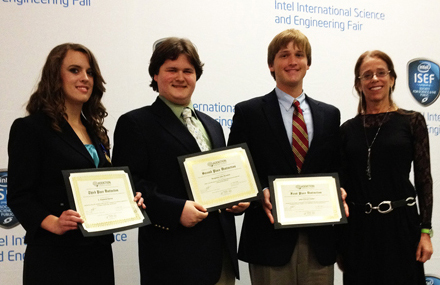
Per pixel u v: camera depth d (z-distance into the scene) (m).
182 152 1.88
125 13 2.66
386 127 2.22
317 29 3.00
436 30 3.19
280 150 2.06
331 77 3.01
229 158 1.91
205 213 1.78
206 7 2.79
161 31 2.71
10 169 1.61
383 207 2.15
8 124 2.47
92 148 1.80
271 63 2.22
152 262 1.85
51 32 2.55
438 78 3.16
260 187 1.91
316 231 2.05
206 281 1.80
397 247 2.13
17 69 2.49
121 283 2.60
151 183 1.84
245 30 2.85
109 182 1.69
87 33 2.60
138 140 1.86
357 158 2.23
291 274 2.03
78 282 1.64
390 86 2.31
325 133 2.10
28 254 1.63
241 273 2.77
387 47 3.13
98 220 1.60
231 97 2.81
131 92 2.65
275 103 2.14
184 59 1.92
